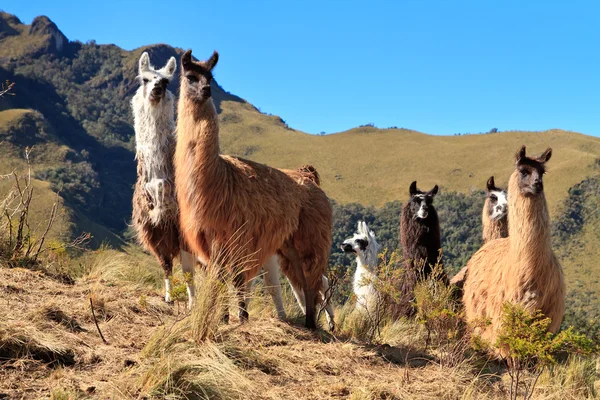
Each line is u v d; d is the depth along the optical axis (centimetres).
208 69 541
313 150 17500
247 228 546
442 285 698
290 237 636
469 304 670
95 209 8644
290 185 619
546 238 594
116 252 790
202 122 533
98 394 362
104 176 11688
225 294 508
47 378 377
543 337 478
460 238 6153
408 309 775
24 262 647
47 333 431
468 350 604
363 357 535
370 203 13075
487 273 659
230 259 536
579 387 555
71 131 14450
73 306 517
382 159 16362
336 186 14400
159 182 631
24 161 10062
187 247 628
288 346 526
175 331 460
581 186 10288
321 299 659
